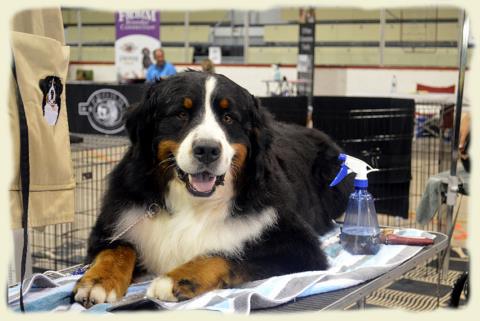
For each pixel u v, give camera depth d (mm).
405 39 14492
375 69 12047
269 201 2324
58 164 2115
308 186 2996
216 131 2125
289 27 15945
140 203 2293
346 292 2047
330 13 15352
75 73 16109
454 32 13953
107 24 17344
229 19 16438
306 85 11164
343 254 2531
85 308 1865
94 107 4445
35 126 2002
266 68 13172
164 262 2291
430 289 4059
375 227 2557
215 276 2037
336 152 3297
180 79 2248
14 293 1972
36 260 4168
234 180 2260
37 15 2082
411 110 4801
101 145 4246
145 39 12586
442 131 5395
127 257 2182
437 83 11508
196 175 2150
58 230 4672
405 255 2494
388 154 4797
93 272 2014
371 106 4797
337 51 15312
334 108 4855
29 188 2016
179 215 2283
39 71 2025
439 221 4176
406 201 4930
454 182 3359
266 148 2389
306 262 2279
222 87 2238
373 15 14930
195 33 16703
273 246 2262
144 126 2287
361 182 2598
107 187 2432
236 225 2256
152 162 2281
